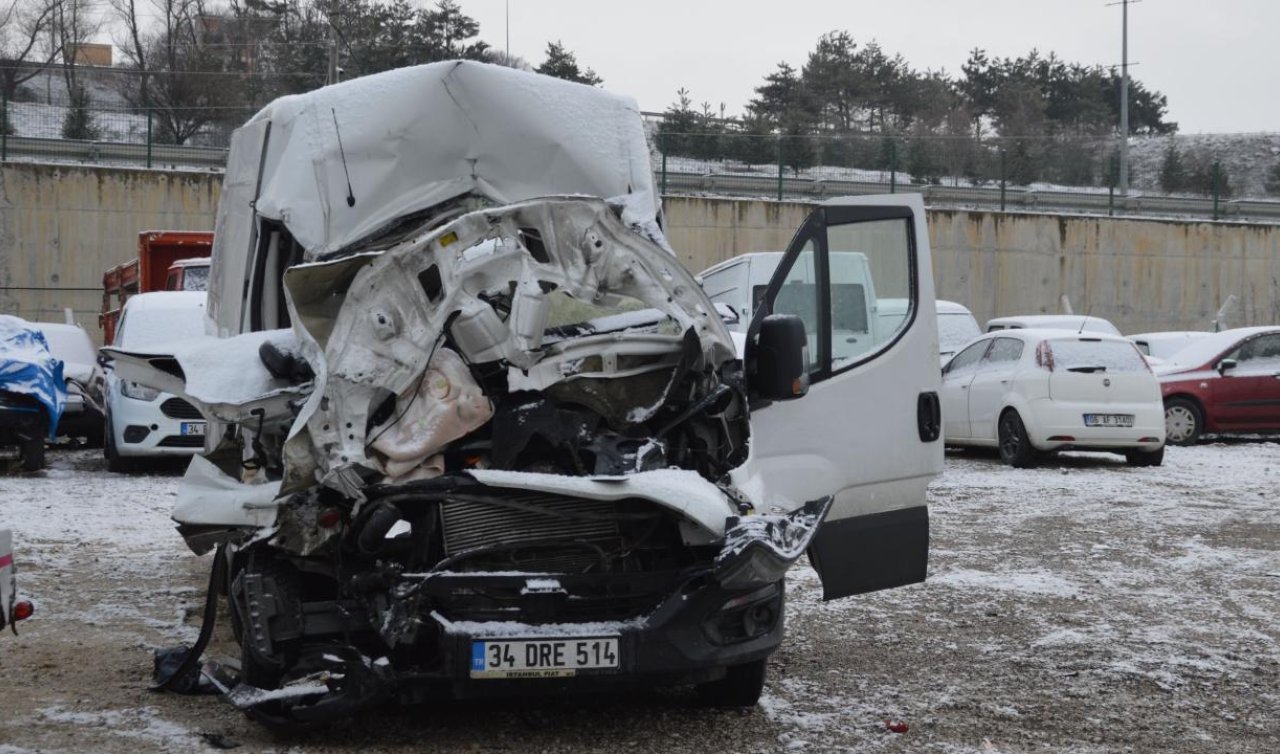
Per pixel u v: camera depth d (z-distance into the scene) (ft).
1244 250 129.18
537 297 19.11
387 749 18.65
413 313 18.88
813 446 21.33
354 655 18.25
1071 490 48.96
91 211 103.30
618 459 18.94
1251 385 67.97
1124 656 24.85
